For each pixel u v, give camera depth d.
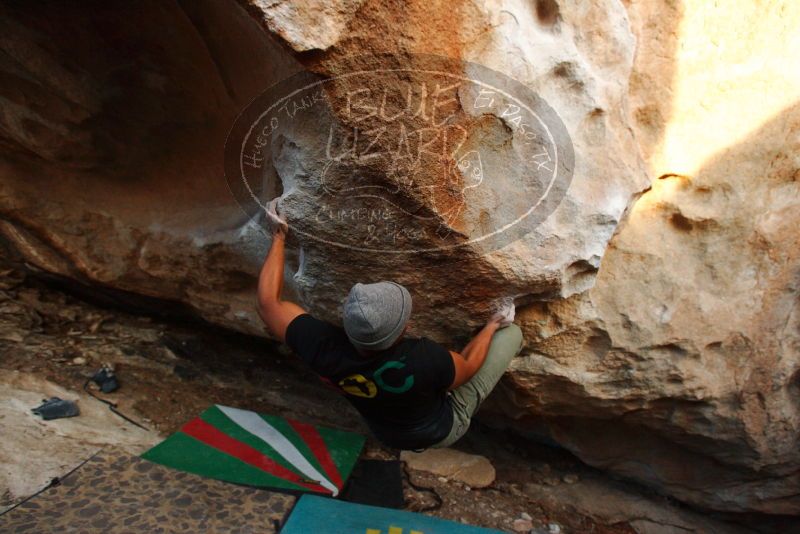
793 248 2.28
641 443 2.93
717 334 2.32
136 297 3.06
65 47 1.90
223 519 1.97
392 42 1.33
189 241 2.46
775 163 2.18
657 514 3.04
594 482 3.15
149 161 2.38
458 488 2.70
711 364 2.40
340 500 2.21
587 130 1.79
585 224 1.82
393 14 1.30
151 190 2.51
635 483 3.18
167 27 1.80
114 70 1.98
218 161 2.31
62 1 1.73
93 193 2.56
